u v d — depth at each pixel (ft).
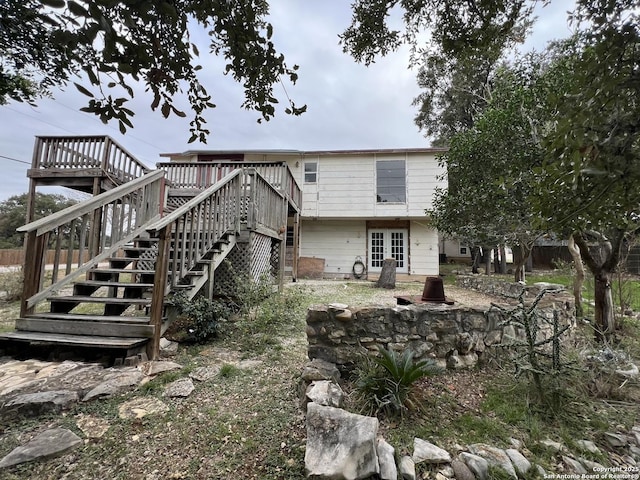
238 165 23.82
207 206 12.43
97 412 6.20
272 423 6.07
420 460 5.14
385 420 6.23
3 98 8.23
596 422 6.65
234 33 4.79
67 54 3.78
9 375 7.48
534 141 13.07
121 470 4.79
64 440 5.24
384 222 37.40
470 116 43.73
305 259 36.81
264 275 14.67
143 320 9.73
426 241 36.22
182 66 4.81
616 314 14.99
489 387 7.93
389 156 35.53
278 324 12.93
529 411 6.77
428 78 38.04
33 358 8.96
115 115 4.19
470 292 26.09
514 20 6.82
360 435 4.91
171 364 8.64
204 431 5.78
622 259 15.43
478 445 5.63
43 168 20.47
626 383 8.41
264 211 18.04
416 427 6.07
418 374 6.69
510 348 8.68
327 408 5.56
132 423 5.91
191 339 11.09
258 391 7.41
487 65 18.01
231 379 8.02
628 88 3.58
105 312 11.11
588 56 3.90
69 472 4.70
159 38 4.50
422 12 7.64
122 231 12.51
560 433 6.21
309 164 36.52
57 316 9.84
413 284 32.63
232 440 5.55
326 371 7.51
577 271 15.64
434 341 8.80
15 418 5.79
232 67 5.63
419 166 34.76
